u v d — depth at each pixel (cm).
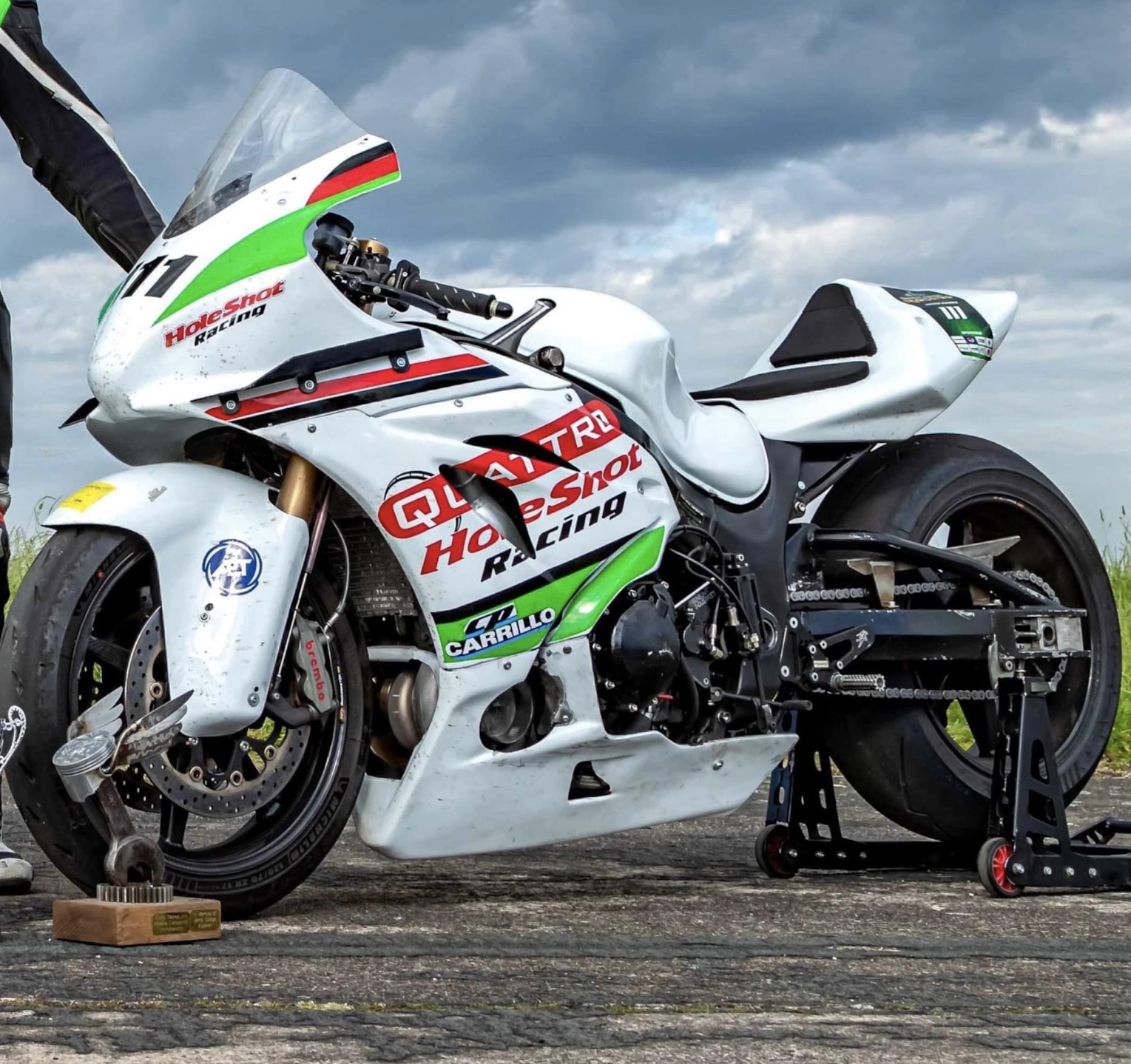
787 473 369
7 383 354
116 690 269
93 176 337
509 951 259
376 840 302
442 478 299
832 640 359
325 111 309
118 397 280
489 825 310
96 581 274
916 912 315
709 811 340
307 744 294
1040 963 256
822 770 382
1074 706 405
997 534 414
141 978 232
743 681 348
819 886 354
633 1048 195
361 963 246
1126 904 332
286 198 292
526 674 310
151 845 270
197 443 298
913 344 391
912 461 398
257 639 278
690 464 347
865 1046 199
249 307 281
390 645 316
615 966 248
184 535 279
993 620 357
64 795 270
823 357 397
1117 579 753
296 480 289
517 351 319
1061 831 348
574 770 321
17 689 269
